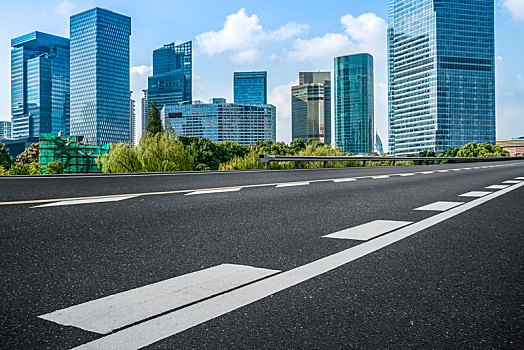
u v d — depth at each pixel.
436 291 2.41
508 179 13.42
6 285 2.47
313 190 8.91
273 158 23.34
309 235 4.11
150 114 100.06
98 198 6.99
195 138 83.75
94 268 2.87
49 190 8.55
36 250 3.40
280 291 2.39
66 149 93.44
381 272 2.81
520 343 1.74
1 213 5.38
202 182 11.05
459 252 3.42
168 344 1.71
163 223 4.73
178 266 2.94
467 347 1.71
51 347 1.66
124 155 23.52
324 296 2.31
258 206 6.23
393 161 34.66
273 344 1.73
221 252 3.38
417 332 1.85
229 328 1.88
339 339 1.78
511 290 2.43
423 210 5.97
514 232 4.32
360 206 6.34
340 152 33.47
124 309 2.08
